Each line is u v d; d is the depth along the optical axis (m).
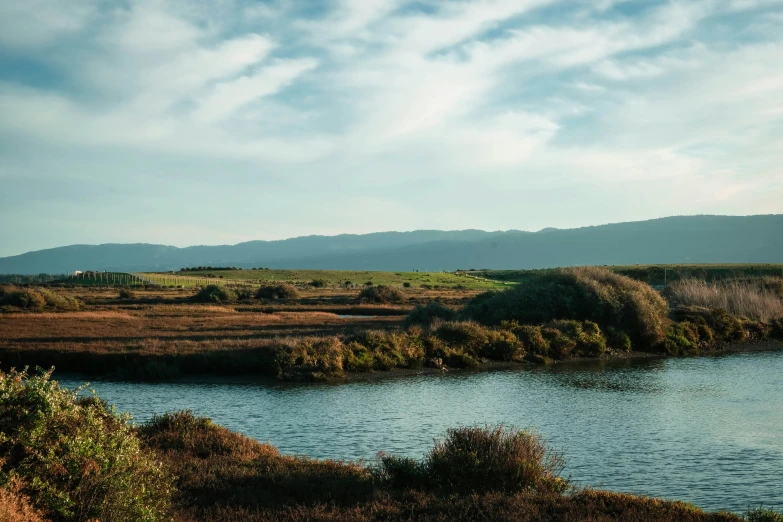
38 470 9.89
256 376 39.03
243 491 13.73
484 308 59.03
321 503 13.10
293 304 93.19
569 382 37.50
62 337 49.09
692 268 162.38
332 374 39.12
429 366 43.16
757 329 60.81
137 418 27.08
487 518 11.71
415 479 14.90
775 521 13.10
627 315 54.34
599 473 19.45
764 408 29.45
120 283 161.62
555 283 58.41
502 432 16.92
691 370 42.44
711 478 19.03
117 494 10.15
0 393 10.51
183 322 63.62
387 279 192.88
